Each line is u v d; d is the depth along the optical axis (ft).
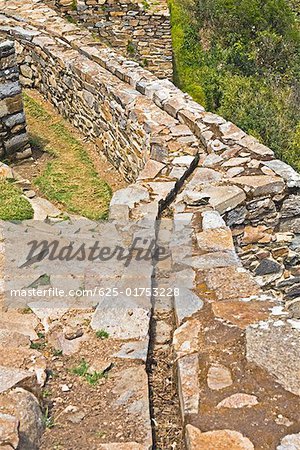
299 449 9.50
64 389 11.29
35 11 35.53
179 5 47.32
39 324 13.20
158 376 12.10
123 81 25.79
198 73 43.19
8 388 10.36
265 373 10.82
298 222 18.84
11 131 24.32
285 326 11.82
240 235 18.37
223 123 21.65
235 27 47.52
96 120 26.73
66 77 28.55
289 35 49.19
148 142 21.18
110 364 11.85
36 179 23.59
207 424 10.01
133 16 39.45
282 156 32.22
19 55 32.12
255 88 41.93
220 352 11.49
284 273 19.42
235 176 18.69
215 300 13.08
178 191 18.43
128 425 10.50
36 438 9.97
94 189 23.12
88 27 39.50
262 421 10.00
